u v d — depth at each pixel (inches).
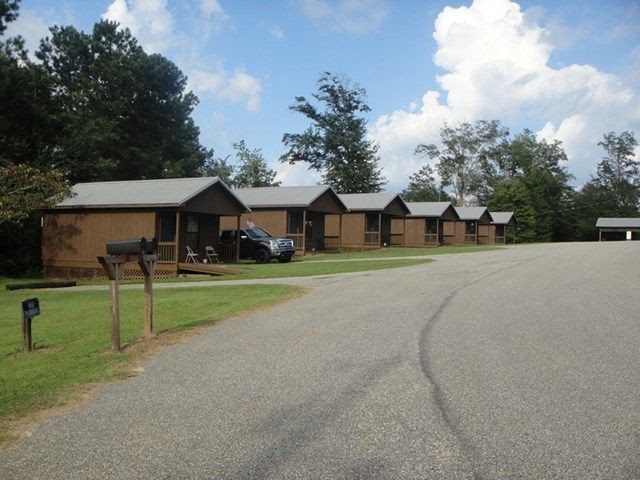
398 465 163.3
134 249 327.3
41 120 1218.0
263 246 1097.4
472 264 871.7
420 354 291.0
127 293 645.3
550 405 210.8
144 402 225.3
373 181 2778.1
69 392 239.8
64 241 1032.8
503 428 189.3
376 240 1593.3
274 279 741.3
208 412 211.9
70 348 328.5
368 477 156.3
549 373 252.8
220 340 337.4
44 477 161.2
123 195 1015.0
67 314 472.4
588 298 474.0
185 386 245.9
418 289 552.7
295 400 223.5
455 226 2149.4
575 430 186.9
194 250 1078.4
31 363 293.9
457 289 546.3
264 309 451.5
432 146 3410.4
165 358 296.7
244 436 187.6
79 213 1019.3
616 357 279.4
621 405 210.1
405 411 207.6
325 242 1619.1
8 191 950.4
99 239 1001.5
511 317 392.5
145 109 1796.3
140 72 1740.9
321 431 190.2
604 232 3051.2
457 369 261.7
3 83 1109.1
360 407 213.2
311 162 2819.9
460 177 3373.5
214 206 1063.6
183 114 1876.2
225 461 168.6
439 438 182.1
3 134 1152.8
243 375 261.3
